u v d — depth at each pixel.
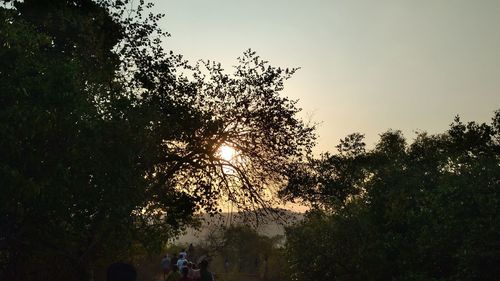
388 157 33.53
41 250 12.72
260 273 71.25
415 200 27.16
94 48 16.73
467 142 33.50
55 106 10.24
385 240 25.50
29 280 14.25
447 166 27.91
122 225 12.95
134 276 6.57
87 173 10.91
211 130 17.66
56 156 10.20
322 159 21.72
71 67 10.67
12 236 11.28
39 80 10.20
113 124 11.73
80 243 13.93
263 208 19.47
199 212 18.94
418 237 24.33
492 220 19.33
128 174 11.72
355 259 27.67
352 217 29.00
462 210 20.91
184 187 18.52
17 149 9.59
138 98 15.47
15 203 10.02
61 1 17.36
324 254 29.31
